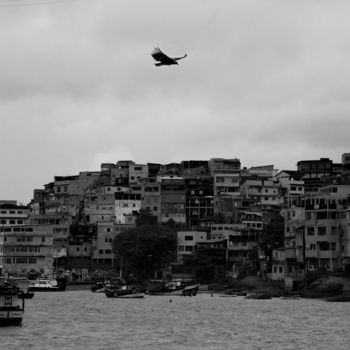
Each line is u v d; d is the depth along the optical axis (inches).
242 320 5462.6
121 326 5108.3
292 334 4616.1
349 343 4234.7
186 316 5841.5
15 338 4419.3
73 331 4805.6
